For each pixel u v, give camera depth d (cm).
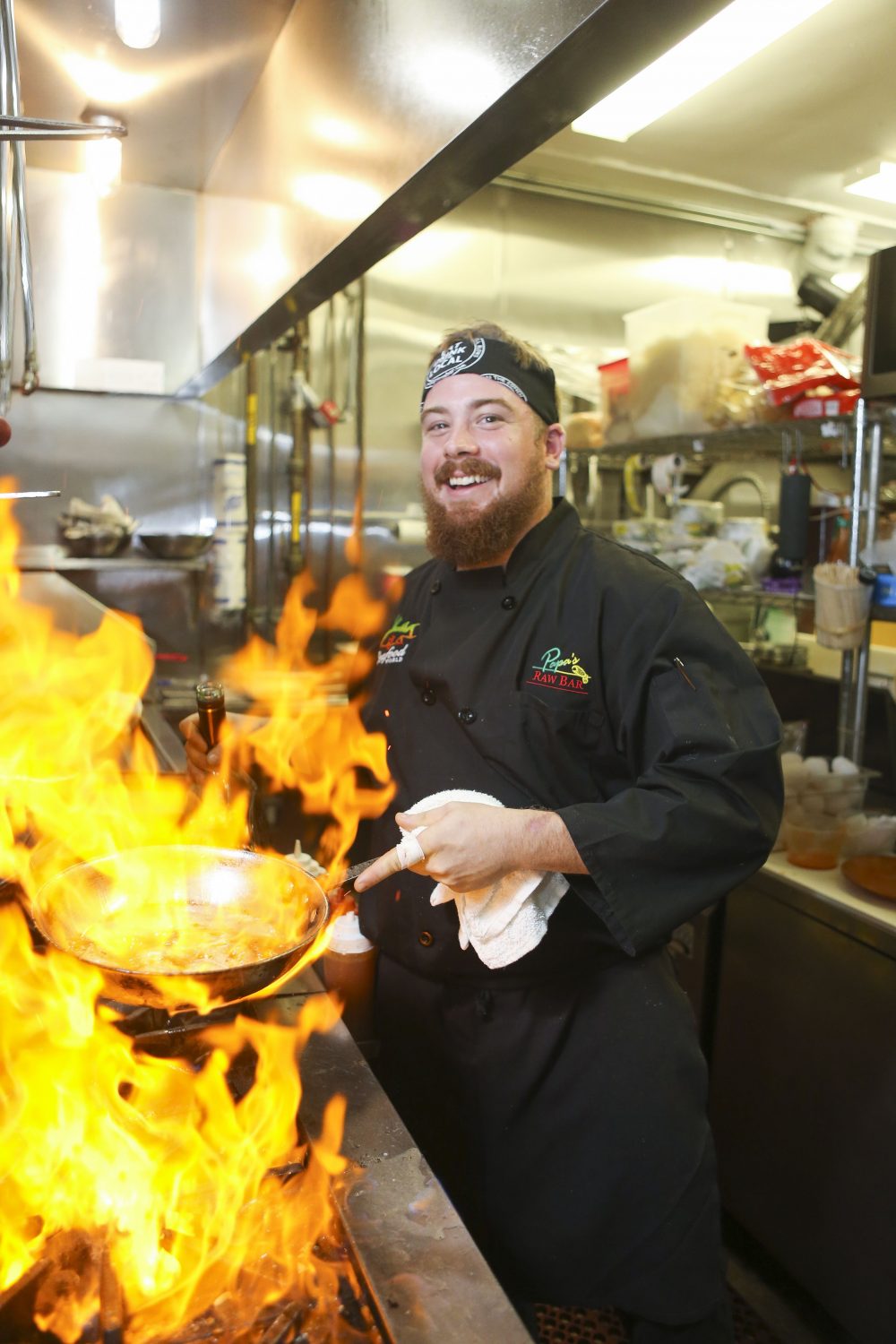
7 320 126
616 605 138
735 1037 218
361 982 139
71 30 141
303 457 334
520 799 139
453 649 148
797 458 262
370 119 109
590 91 79
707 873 121
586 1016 137
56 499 306
